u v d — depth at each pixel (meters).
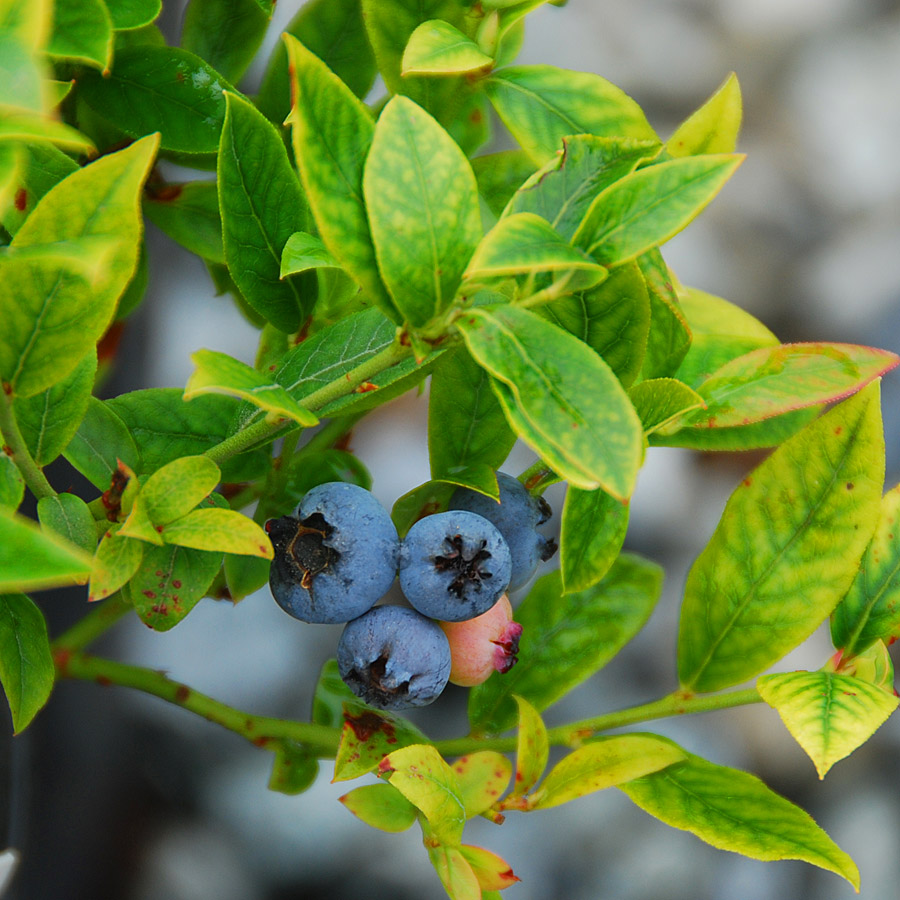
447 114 0.44
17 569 0.34
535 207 0.38
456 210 0.38
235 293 0.46
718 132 0.43
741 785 0.42
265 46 0.60
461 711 0.68
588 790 0.42
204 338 0.69
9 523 0.34
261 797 0.67
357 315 0.42
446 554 0.41
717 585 0.43
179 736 0.67
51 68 0.43
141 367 0.60
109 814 0.62
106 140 0.44
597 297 0.41
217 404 0.43
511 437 0.43
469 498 0.43
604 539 0.42
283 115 0.45
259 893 0.66
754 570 0.43
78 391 0.40
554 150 0.43
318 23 0.45
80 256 0.36
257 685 0.69
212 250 0.45
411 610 0.41
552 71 0.43
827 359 0.42
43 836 0.59
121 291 0.38
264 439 0.41
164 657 0.67
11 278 0.38
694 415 0.42
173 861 0.65
